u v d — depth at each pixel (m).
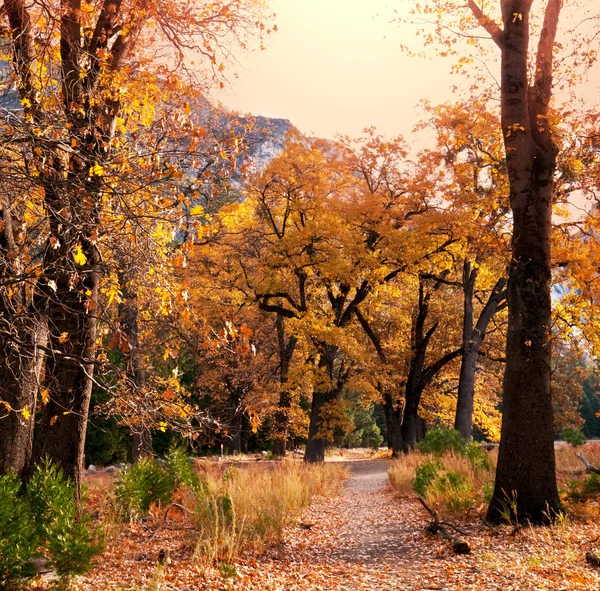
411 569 7.12
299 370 24.22
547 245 9.73
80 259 4.33
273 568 7.39
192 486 10.89
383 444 68.69
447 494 10.68
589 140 11.83
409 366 29.23
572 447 20.27
